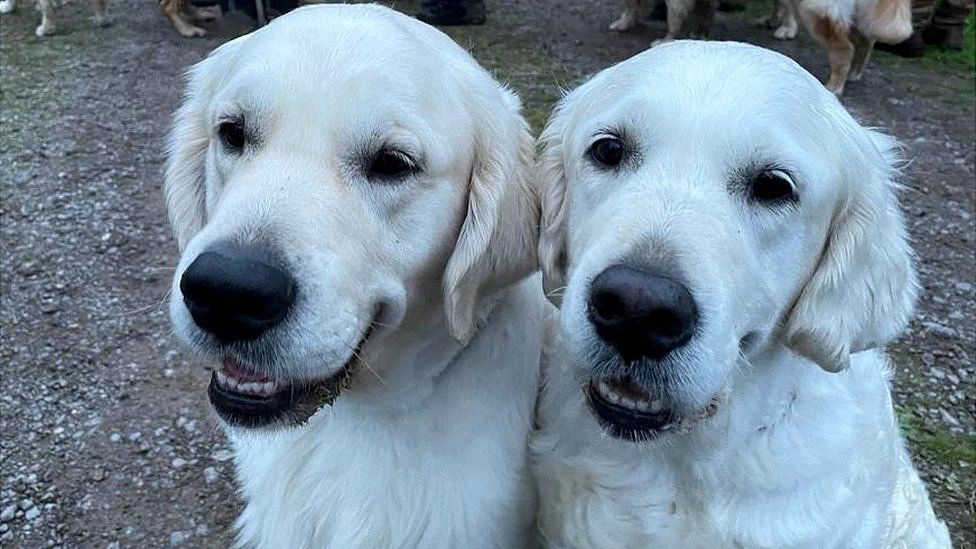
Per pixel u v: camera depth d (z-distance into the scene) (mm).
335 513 372
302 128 302
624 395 315
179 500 532
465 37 1345
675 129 304
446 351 351
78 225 812
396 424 359
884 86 1283
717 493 355
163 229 814
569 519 373
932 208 933
